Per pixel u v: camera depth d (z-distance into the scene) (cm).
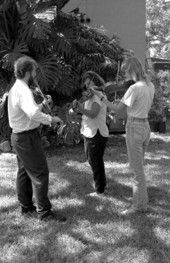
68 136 591
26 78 311
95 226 323
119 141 746
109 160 564
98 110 362
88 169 507
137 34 865
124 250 282
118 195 403
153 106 859
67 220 334
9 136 632
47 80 580
